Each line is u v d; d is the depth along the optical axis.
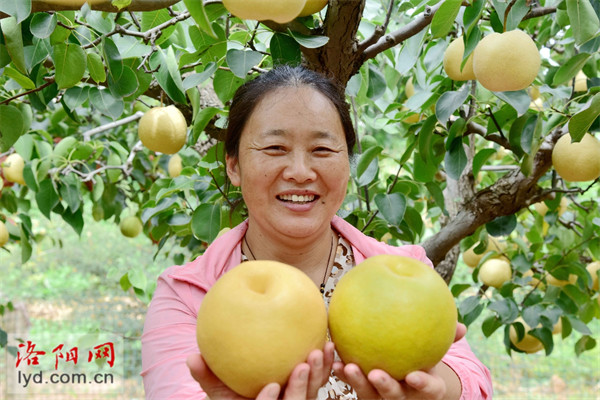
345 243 1.24
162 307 1.12
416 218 2.02
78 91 1.62
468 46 1.39
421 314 0.78
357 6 1.39
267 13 1.05
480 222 1.98
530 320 2.03
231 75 1.60
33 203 7.33
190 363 0.80
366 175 1.88
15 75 1.39
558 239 2.29
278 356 0.76
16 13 1.11
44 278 6.57
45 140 2.44
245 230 1.23
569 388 4.69
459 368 1.02
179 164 2.43
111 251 6.85
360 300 0.79
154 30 1.43
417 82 2.29
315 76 1.11
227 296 0.78
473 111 1.85
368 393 0.81
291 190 1.05
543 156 1.82
